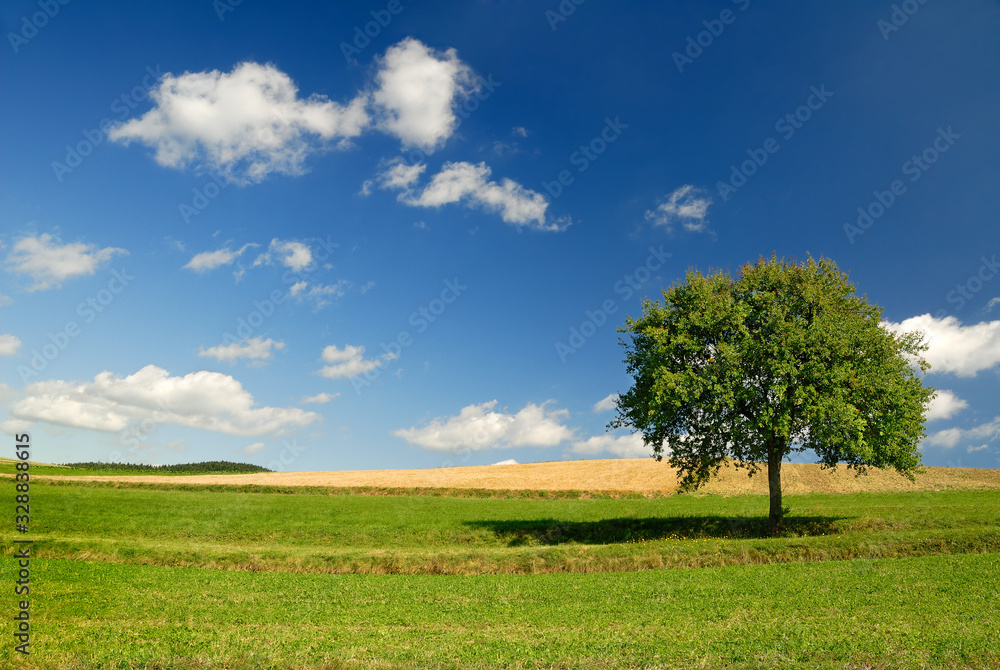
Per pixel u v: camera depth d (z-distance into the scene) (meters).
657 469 87.69
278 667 13.74
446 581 25.06
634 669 13.26
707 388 35.28
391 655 14.30
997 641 13.81
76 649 14.79
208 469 133.62
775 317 35.84
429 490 71.19
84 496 60.00
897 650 13.63
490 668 13.50
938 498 58.38
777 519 37.91
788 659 13.34
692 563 27.97
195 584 23.97
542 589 22.73
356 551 31.33
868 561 25.86
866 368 35.75
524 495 68.75
